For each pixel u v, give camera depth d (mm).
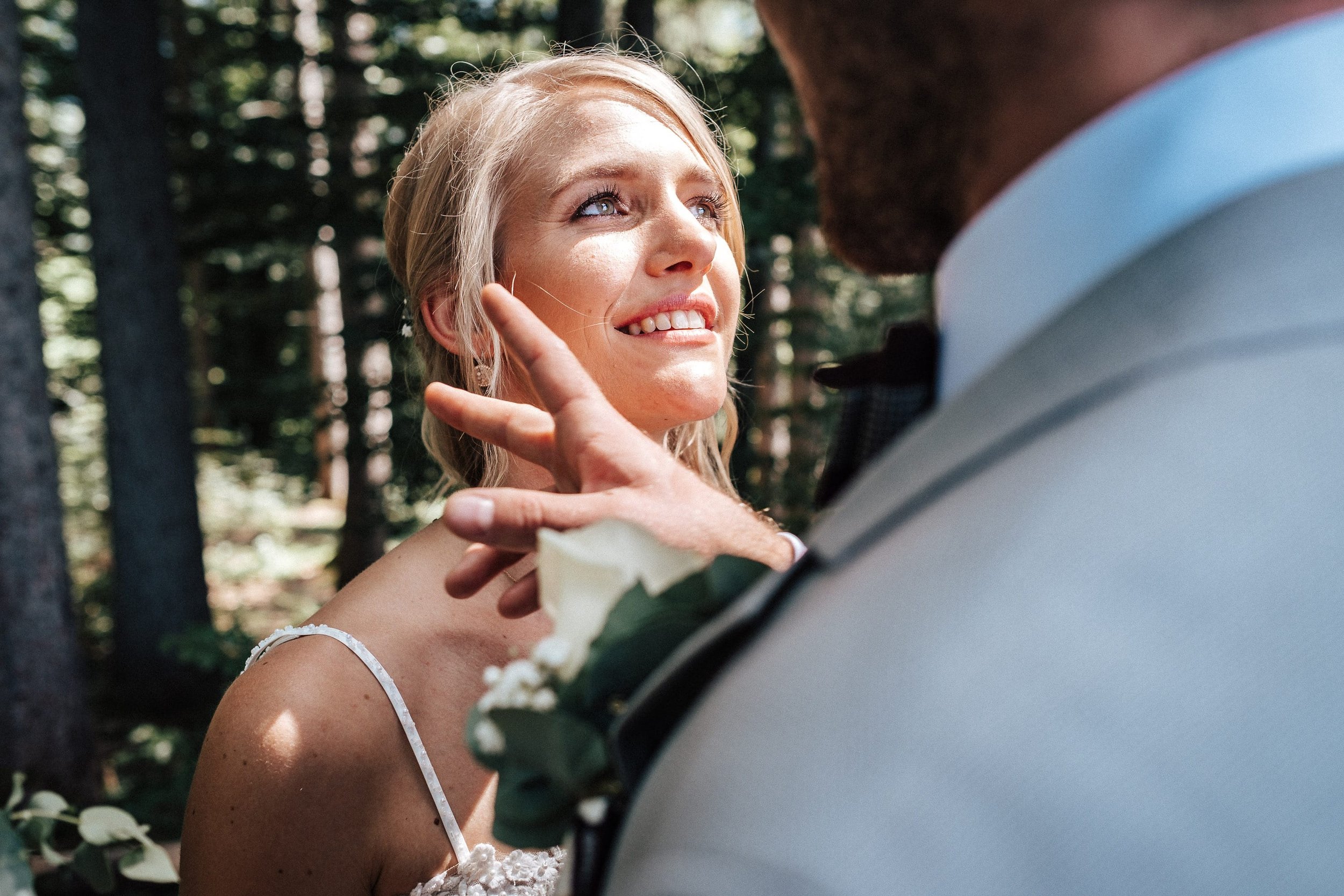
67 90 10633
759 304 6766
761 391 7176
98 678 8297
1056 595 385
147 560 7801
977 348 539
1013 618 385
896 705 385
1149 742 358
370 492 9094
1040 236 498
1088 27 484
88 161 7594
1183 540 383
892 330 607
